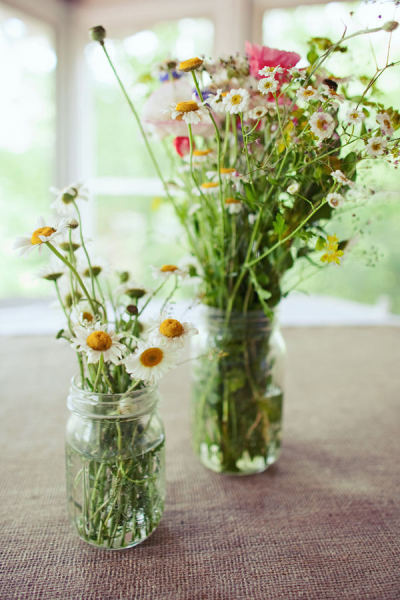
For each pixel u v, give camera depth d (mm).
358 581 574
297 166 647
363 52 730
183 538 646
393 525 674
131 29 1828
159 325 569
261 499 733
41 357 1345
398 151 596
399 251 2088
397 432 943
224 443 785
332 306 2021
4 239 1767
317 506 716
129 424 607
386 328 1704
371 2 621
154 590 558
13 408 1019
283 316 1843
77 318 594
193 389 828
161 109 692
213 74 698
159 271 676
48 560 602
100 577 576
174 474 799
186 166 767
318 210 665
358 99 662
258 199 701
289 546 632
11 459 823
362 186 657
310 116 623
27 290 1883
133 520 617
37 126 1787
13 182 1749
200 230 793
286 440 912
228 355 764
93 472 608
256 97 655
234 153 748
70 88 1853
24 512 692
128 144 1881
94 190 1904
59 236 604
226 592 556
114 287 789
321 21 1725
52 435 909
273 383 796
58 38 1802
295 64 659
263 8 1747
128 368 551
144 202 1938
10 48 1650
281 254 721
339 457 852
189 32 1822
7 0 1582
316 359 1369
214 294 769
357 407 1054
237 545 633
